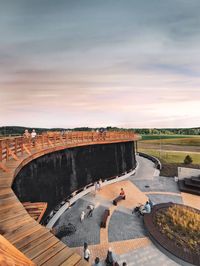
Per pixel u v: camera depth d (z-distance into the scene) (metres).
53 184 17.38
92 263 12.63
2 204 7.16
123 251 13.84
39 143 17.61
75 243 14.62
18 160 12.74
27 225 5.79
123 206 20.50
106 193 23.48
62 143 20.06
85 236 15.45
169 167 35.00
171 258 13.24
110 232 16.02
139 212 18.89
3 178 9.73
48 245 4.91
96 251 13.77
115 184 26.69
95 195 22.81
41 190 15.55
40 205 9.26
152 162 39.34
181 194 24.20
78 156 21.62
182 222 17.05
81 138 23.62
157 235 15.17
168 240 14.65
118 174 27.73
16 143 13.72
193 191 24.20
